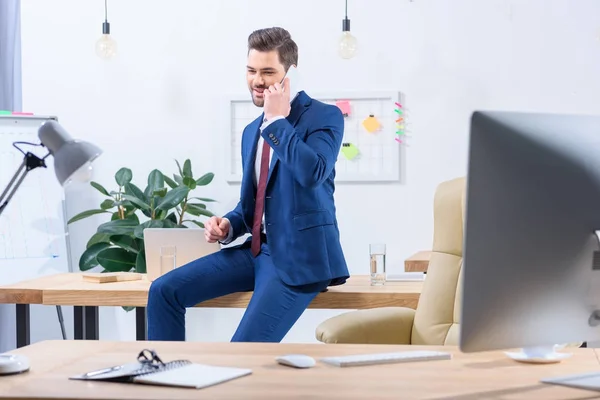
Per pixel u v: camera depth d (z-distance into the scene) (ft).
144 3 15.17
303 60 14.85
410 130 14.67
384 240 14.75
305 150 8.32
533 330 4.02
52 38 15.31
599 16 14.30
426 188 14.65
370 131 14.64
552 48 14.40
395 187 14.71
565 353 4.84
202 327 15.21
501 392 3.79
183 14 15.12
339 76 14.79
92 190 15.20
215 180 15.06
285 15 14.89
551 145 3.97
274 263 8.71
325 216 8.86
